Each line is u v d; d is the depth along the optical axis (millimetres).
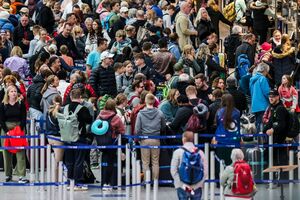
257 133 37969
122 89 41312
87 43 47156
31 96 38906
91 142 37125
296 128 36875
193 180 32469
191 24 47031
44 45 46406
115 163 36312
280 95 39312
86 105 36469
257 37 48438
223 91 39188
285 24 49781
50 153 35188
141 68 41938
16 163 38750
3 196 36500
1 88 39469
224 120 36094
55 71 40969
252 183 32656
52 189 35219
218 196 35906
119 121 36000
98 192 36562
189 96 36656
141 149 36219
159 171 36812
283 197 35438
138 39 47750
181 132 36469
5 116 37156
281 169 34875
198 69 43000
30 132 38219
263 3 48281
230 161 36375
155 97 38344
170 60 42375
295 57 43812
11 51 45500
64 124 35844
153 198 34688
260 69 39188
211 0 49188
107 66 40406
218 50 47781
